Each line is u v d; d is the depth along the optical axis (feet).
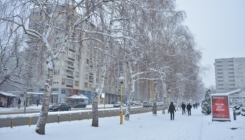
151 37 64.28
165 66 82.94
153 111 93.76
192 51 103.14
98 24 41.81
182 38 98.22
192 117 91.50
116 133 43.98
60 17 42.22
